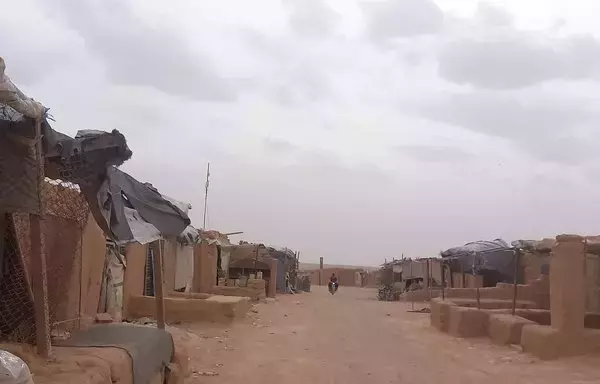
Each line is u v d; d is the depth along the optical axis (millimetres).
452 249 28703
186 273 24594
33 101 5918
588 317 15906
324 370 11867
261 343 15328
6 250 7094
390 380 11055
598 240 14789
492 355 14094
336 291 55688
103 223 7734
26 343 6797
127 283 17219
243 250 36656
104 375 5961
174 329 15820
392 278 48031
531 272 26453
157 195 9055
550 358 13180
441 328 19391
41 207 6395
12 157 6242
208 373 10789
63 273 8656
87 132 7117
